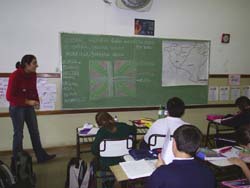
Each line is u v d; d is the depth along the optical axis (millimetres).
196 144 1291
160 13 4355
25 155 2793
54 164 3514
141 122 3363
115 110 4258
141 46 4285
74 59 3953
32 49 3770
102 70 4109
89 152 3873
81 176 2537
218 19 4766
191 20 4574
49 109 3934
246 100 3223
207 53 4746
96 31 4035
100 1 3998
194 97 4758
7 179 2211
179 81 4605
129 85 4289
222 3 4754
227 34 4867
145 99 4414
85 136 2826
